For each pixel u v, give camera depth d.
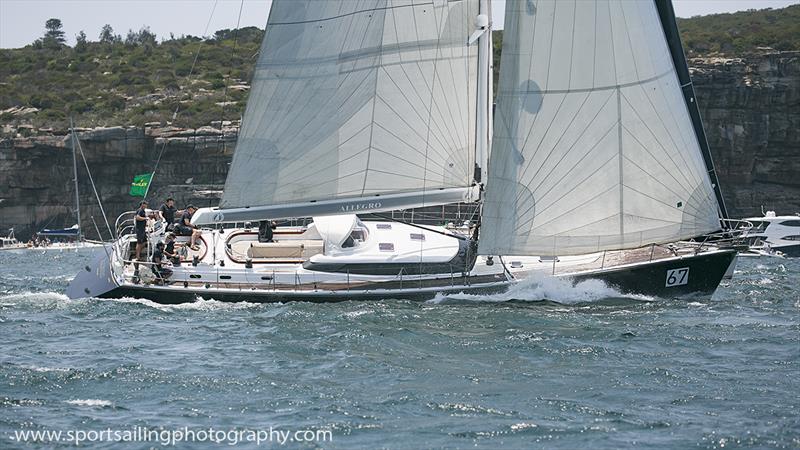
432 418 56.22
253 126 92.75
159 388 62.31
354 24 89.88
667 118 88.06
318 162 91.81
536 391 61.69
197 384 63.00
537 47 86.81
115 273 94.00
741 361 69.81
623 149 87.38
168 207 98.56
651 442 52.25
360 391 61.53
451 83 90.00
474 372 66.06
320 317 82.75
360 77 90.38
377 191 91.38
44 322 84.56
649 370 66.56
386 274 90.88
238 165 93.31
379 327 78.81
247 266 91.69
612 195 87.69
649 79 87.38
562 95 87.00
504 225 88.25
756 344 75.31
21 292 116.00
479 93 90.38
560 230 88.06
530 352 71.50
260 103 92.31
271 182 92.69
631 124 87.31
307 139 91.81
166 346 74.19
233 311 87.31
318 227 91.94
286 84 91.62
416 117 90.38
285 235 97.00
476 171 91.44
